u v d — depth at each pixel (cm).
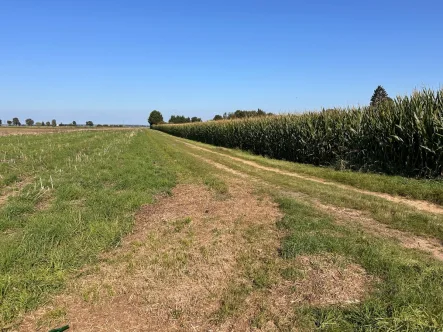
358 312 326
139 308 354
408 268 409
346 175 1110
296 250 469
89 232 547
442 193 795
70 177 1041
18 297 362
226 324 326
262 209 708
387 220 630
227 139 3117
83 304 363
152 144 2903
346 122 1391
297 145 1742
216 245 509
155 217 665
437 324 300
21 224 599
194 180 1072
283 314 336
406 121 1074
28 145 2306
